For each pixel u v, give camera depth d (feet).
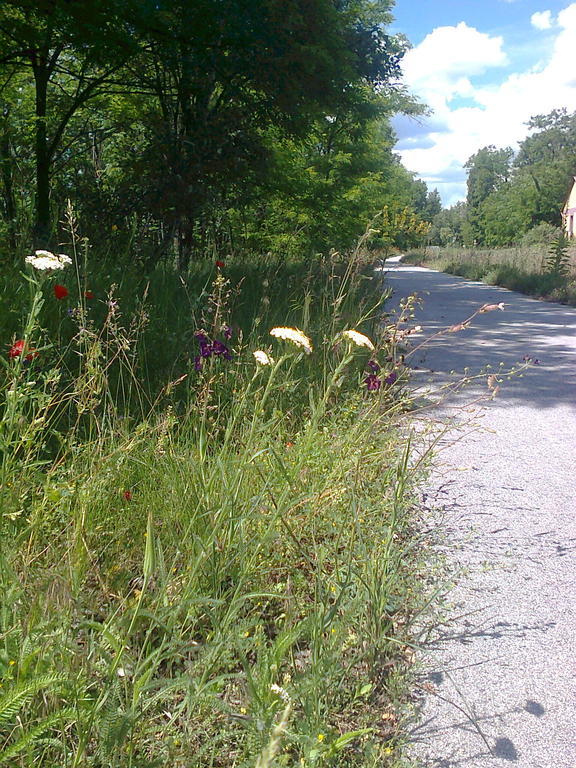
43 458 11.76
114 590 8.86
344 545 10.57
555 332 39.73
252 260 38.81
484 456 17.08
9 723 6.32
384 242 110.63
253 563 9.21
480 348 33.14
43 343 15.05
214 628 7.97
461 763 7.12
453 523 13.00
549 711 7.97
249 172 44.93
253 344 18.04
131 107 55.77
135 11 37.86
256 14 40.60
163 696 6.95
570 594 10.55
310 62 43.39
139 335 17.71
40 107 51.80
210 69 41.86
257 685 6.73
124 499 10.34
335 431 14.29
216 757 6.75
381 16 66.80
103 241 34.24
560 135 309.42
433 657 8.89
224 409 14.17
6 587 7.04
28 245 24.47
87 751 6.50
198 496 10.13
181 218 40.47
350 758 6.96
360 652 8.29
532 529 12.82
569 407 21.98
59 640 6.51
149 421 13.15
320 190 66.18
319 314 22.33
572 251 82.48
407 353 20.97
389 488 12.68
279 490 10.85
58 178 51.01
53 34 41.86
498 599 10.36
